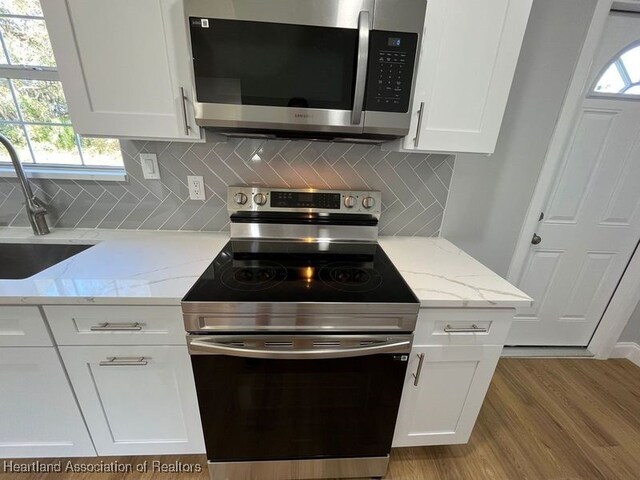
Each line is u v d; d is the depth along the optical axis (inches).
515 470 51.8
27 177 51.1
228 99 37.4
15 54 48.1
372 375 39.6
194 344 34.9
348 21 34.9
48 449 44.4
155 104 38.6
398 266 47.5
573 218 68.9
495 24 37.8
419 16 35.2
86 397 41.1
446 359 42.8
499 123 42.6
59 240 51.8
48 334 36.8
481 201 61.1
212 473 45.2
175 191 54.7
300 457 45.1
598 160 64.4
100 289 36.4
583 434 59.0
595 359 79.8
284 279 41.0
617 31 56.0
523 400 66.2
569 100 55.9
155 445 45.6
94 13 34.2
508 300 38.8
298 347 36.5
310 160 54.4
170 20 35.2
